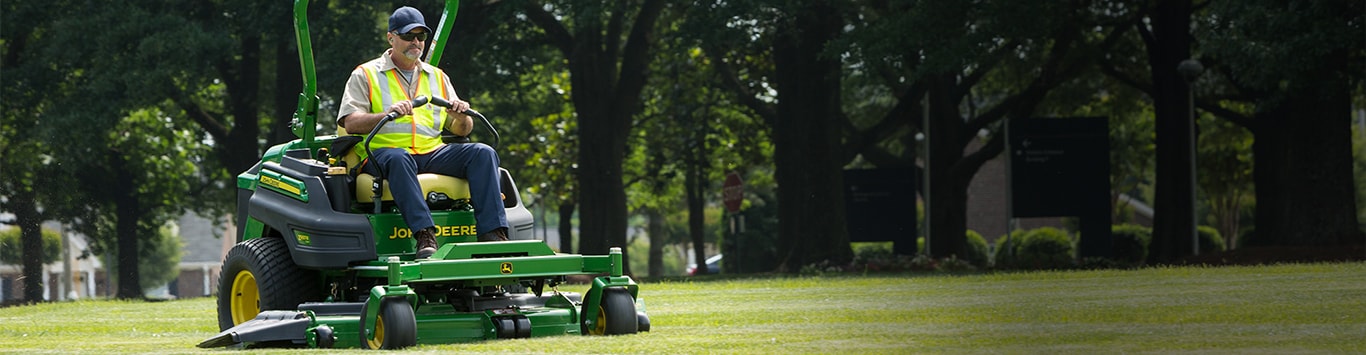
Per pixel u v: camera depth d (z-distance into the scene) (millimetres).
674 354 16141
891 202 78375
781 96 69500
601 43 72562
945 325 21344
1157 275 38219
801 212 68000
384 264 18562
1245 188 113875
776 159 70938
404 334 16969
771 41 70000
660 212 136875
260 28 64250
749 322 23250
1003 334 19047
